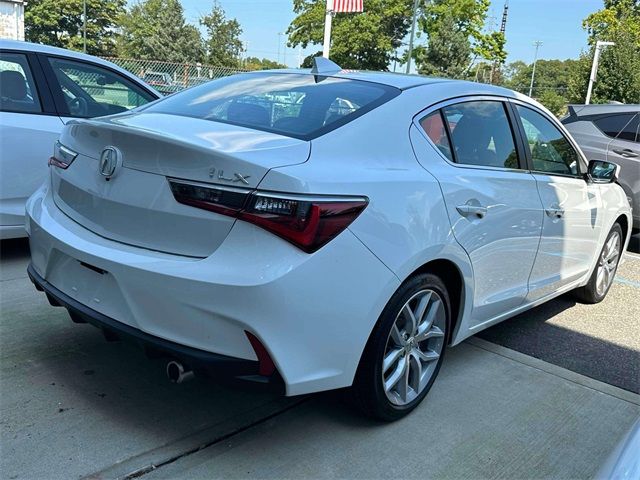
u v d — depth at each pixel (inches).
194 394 117.3
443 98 122.4
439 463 101.8
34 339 134.0
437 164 114.4
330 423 111.0
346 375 96.1
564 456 107.1
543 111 156.7
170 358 91.8
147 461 95.9
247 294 84.0
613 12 1692.9
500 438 111.1
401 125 110.5
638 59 1176.2
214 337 87.0
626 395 133.0
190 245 89.5
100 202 99.7
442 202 108.9
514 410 122.0
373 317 96.4
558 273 161.3
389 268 96.7
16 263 185.3
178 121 107.0
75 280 102.3
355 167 98.0
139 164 94.1
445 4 1891.0
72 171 107.3
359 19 1738.4
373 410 107.3
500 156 134.6
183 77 701.9
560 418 120.4
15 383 115.2
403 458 102.3
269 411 113.5
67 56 194.2
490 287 130.0
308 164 91.8
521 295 144.1
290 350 87.9
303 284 86.2
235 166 86.1
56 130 184.4
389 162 104.7
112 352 131.1
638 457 53.6
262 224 85.1
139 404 112.1
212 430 105.9
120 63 671.1
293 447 102.8
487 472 100.5
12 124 175.3
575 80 1245.7
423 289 109.4
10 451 95.3
